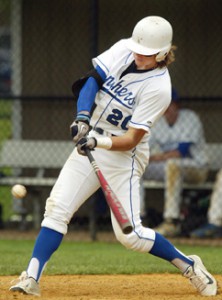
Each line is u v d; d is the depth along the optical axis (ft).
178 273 82.79
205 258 94.99
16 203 136.05
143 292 68.13
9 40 171.83
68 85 141.90
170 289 69.92
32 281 61.98
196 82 139.64
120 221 54.85
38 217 134.51
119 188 62.28
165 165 123.75
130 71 61.11
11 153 139.23
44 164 138.10
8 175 153.99
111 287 71.10
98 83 61.67
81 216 136.87
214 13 137.80
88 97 60.64
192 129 124.26
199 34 138.62
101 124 62.64
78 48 140.87
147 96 60.75
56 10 141.08
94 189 63.21
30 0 141.59
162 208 137.18
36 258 62.34
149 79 60.90
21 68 142.51
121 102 61.31
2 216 142.51
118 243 116.37
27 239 120.78
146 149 63.93
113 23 138.92
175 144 123.34
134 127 60.59
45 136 142.31
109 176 62.18
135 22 138.62
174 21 138.82
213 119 140.26
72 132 59.77
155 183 126.31
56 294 66.33
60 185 62.85
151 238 63.46
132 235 62.28
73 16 140.67
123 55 61.67
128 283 74.13
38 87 142.31
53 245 62.49
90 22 127.65
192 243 115.55
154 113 61.00
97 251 104.58
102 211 132.67
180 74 139.95
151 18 61.00
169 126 124.16
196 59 139.23
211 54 138.62
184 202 129.90
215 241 118.73
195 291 68.64
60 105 141.69
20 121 142.20
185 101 129.29
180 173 121.29
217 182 121.08
